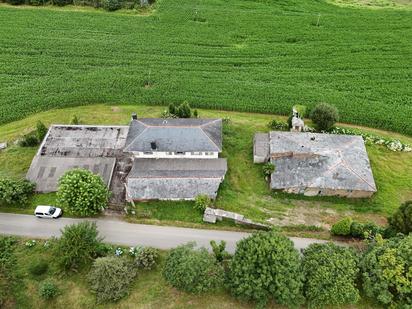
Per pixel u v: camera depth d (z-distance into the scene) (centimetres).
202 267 4850
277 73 9519
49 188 6481
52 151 7062
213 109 8425
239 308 4950
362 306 5000
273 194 6581
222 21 11344
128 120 8019
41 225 6028
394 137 7831
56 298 5047
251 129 7850
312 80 9319
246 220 5991
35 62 9575
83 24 11006
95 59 9750
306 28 11125
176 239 5856
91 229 5419
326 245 5269
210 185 6369
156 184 6331
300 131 7562
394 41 10656
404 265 4800
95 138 7331
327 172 6475
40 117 8119
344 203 6481
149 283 5209
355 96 8812
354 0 12862
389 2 12775
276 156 6831
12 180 6303
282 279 4678
